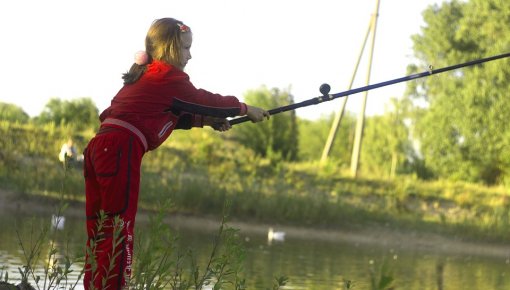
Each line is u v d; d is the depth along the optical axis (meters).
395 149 48.09
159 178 24.47
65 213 19.34
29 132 28.20
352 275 12.61
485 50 43.25
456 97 42.88
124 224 4.48
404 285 12.81
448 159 42.84
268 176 31.05
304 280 11.56
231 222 21.95
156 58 4.67
